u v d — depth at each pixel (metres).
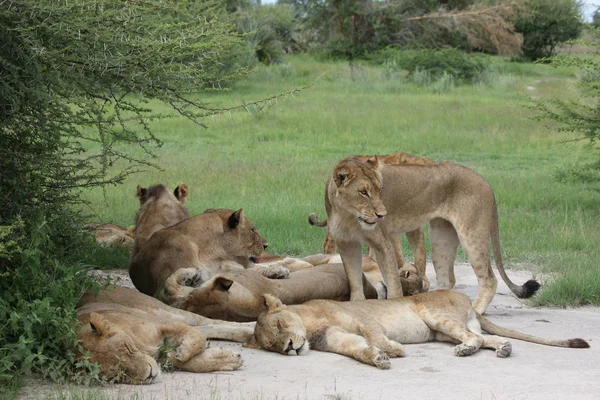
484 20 79.12
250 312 10.45
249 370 8.66
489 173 27.20
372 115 41.97
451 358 9.39
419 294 10.45
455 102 47.62
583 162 29.25
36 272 9.02
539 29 81.75
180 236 11.70
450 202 12.07
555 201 22.03
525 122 39.47
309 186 23.47
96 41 9.18
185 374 8.46
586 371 8.84
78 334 8.33
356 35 77.06
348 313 9.66
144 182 23.17
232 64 40.22
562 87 53.88
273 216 18.92
